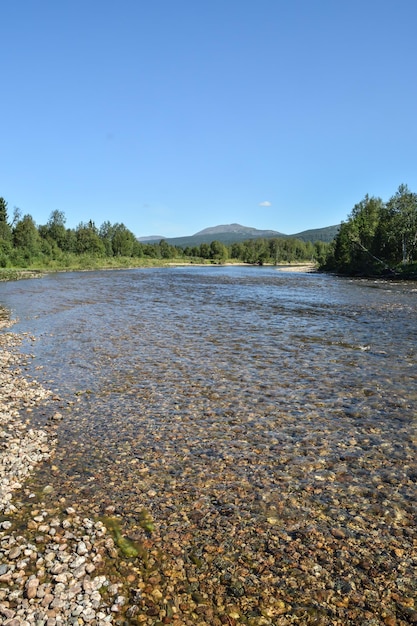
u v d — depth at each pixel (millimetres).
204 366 16672
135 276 81875
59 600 5488
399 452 9555
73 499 7859
